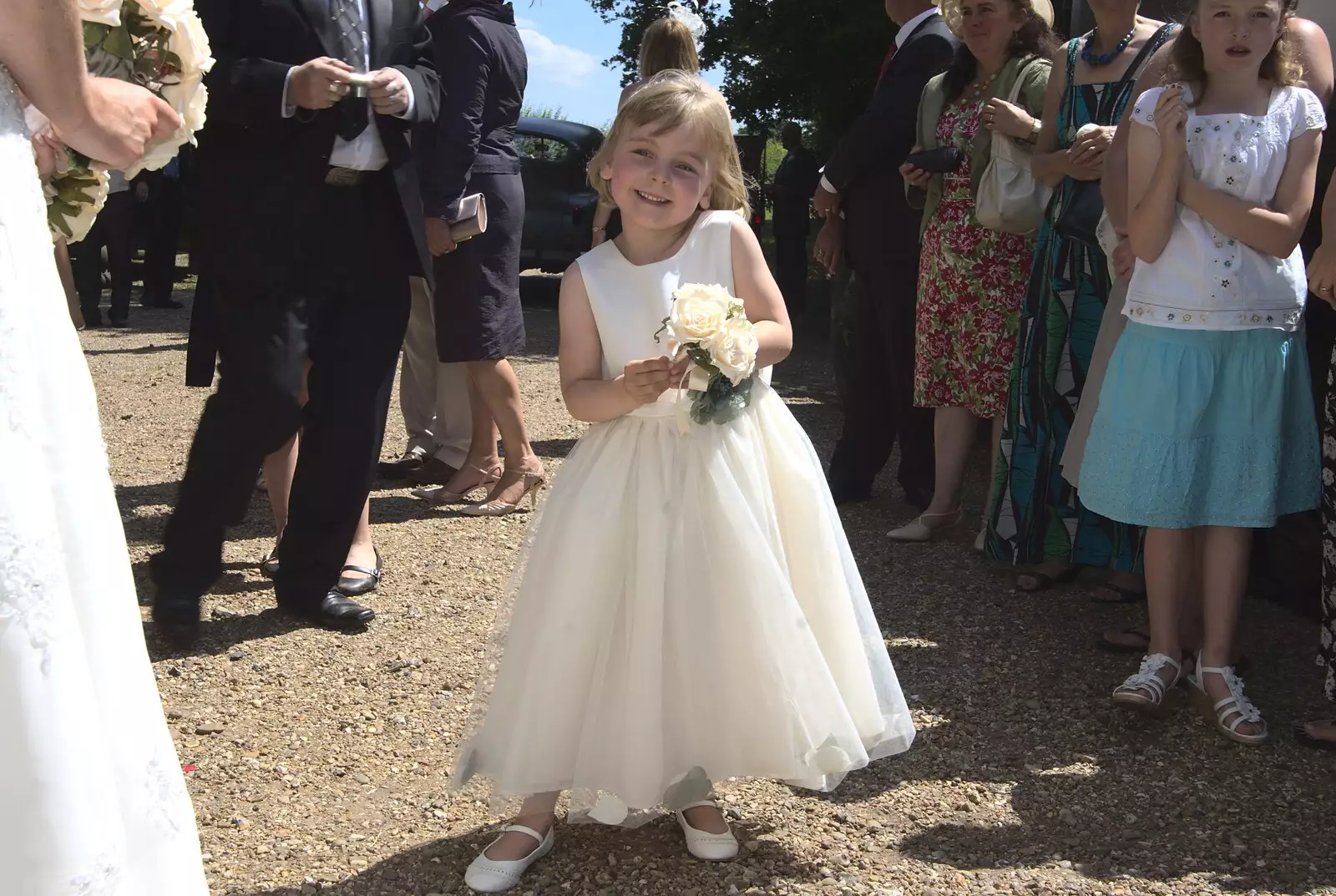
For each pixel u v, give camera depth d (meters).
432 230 4.68
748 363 2.38
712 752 2.44
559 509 2.52
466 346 4.99
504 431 5.23
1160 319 3.20
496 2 4.85
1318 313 4.04
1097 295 4.09
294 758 3.09
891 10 5.36
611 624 2.45
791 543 2.60
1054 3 7.07
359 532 4.38
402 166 3.79
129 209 10.86
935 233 4.71
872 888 2.48
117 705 1.74
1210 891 2.47
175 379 8.21
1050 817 2.79
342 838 2.71
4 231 1.60
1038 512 4.28
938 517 4.93
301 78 3.49
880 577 4.51
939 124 4.68
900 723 2.65
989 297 4.62
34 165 1.73
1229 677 3.23
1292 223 3.09
